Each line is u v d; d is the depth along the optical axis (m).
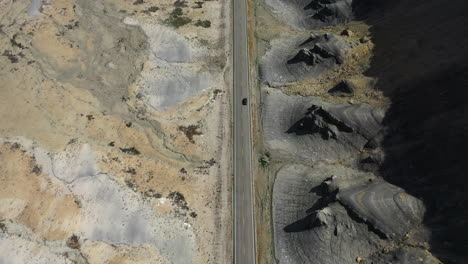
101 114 71.12
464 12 64.44
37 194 60.94
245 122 70.31
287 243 55.06
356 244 50.84
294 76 75.88
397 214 50.56
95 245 55.78
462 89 55.84
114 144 66.69
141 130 69.12
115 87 75.50
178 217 58.59
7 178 62.97
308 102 70.00
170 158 65.38
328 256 51.22
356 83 67.56
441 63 60.69
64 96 73.50
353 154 61.53
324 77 73.62
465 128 52.47
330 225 52.59
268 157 65.38
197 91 75.44
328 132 64.00
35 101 73.12
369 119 62.03
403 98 61.50
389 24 74.00
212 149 66.69
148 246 55.84
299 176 61.53
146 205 59.56
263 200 60.38
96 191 60.78
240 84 76.44
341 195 54.12
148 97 74.06
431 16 68.50
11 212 59.56
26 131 68.94
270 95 74.06
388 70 66.62
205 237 56.81
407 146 56.91
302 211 56.97
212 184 62.28
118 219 58.06
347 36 76.94
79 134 68.06
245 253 55.22
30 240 56.72
